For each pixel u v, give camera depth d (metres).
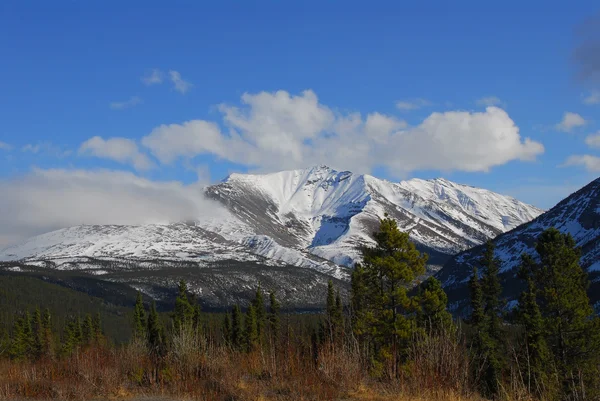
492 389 20.36
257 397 19.41
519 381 17.86
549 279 38.88
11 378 25.28
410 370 19.45
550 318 36.88
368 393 18.95
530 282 39.09
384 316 36.84
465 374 17.83
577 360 34.75
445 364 17.83
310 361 21.47
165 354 26.27
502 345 33.69
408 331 34.31
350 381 19.42
